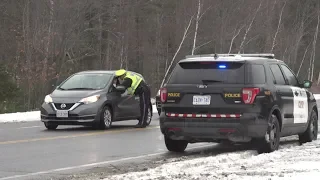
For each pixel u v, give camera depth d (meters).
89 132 38.44
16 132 38.50
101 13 101.06
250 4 124.50
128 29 109.31
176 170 21.42
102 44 112.25
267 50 135.50
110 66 108.50
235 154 26.05
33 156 27.03
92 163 25.02
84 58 110.56
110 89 41.97
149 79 115.19
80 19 94.00
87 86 42.00
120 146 31.02
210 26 118.56
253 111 25.80
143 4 112.50
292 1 157.62
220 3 119.31
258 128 25.95
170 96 26.81
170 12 118.31
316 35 161.12
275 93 27.38
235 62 26.41
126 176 20.14
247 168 21.53
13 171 22.88
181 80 26.89
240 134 25.84
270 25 133.88
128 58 112.06
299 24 156.25
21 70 75.88
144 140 33.88
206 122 26.11
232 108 25.80
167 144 28.23
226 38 120.31
